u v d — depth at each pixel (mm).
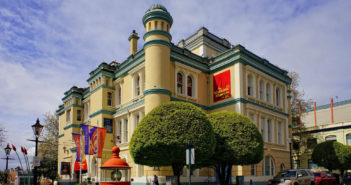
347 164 36312
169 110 21266
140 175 28188
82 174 34938
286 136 35406
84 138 27797
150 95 26750
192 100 30859
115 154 18047
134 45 36812
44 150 50594
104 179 16922
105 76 34781
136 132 21266
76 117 41844
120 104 33406
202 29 37688
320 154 37469
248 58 30984
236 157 22766
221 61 31656
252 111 30141
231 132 23312
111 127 33625
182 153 19953
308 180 24969
